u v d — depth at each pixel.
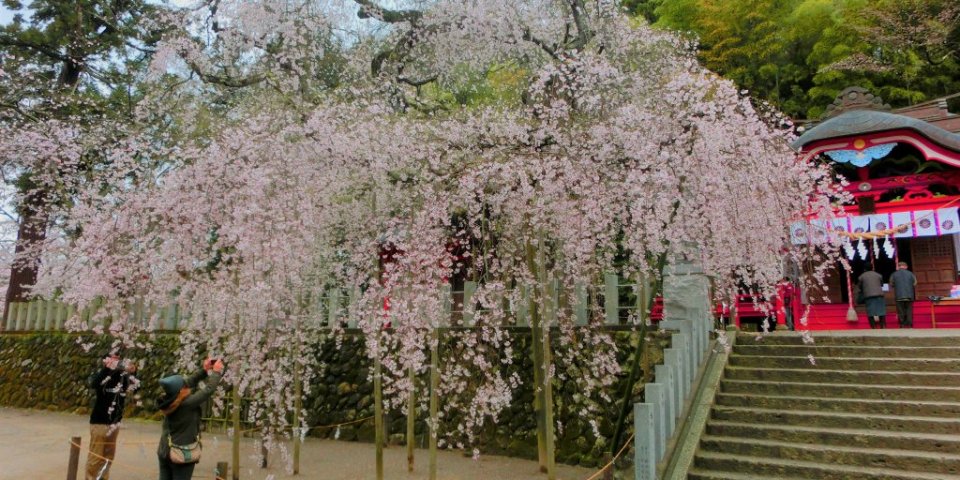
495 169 7.71
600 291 8.96
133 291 8.63
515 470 8.54
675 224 7.60
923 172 13.13
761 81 22.67
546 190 7.46
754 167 7.87
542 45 11.81
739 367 8.59
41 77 14.67
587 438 8.83
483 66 13.12
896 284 12.11
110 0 16.16
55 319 16.83
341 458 9.45
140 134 9.71
